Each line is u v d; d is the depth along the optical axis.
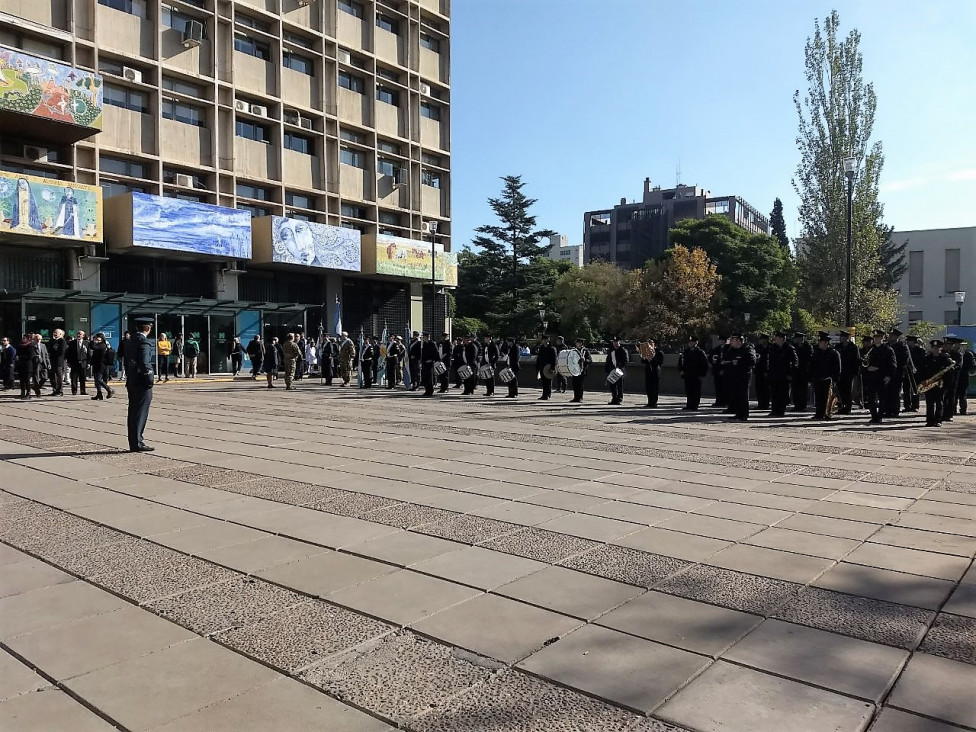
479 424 13.56
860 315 33.22
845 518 6.30
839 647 3.63
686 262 51.06
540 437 11.68
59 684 3.24
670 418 15.03
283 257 33.06
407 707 3.03
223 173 32.00
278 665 3.43
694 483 7.87
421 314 44.44
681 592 4.44
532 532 5.83
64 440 11.16
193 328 30.86
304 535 5.73
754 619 4.00
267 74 34.31
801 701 3.06
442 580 4.66
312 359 33.12
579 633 3.81
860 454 10.00
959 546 5.42
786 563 5.02
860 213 33.78
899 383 15.54
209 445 10.69
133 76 28.78
